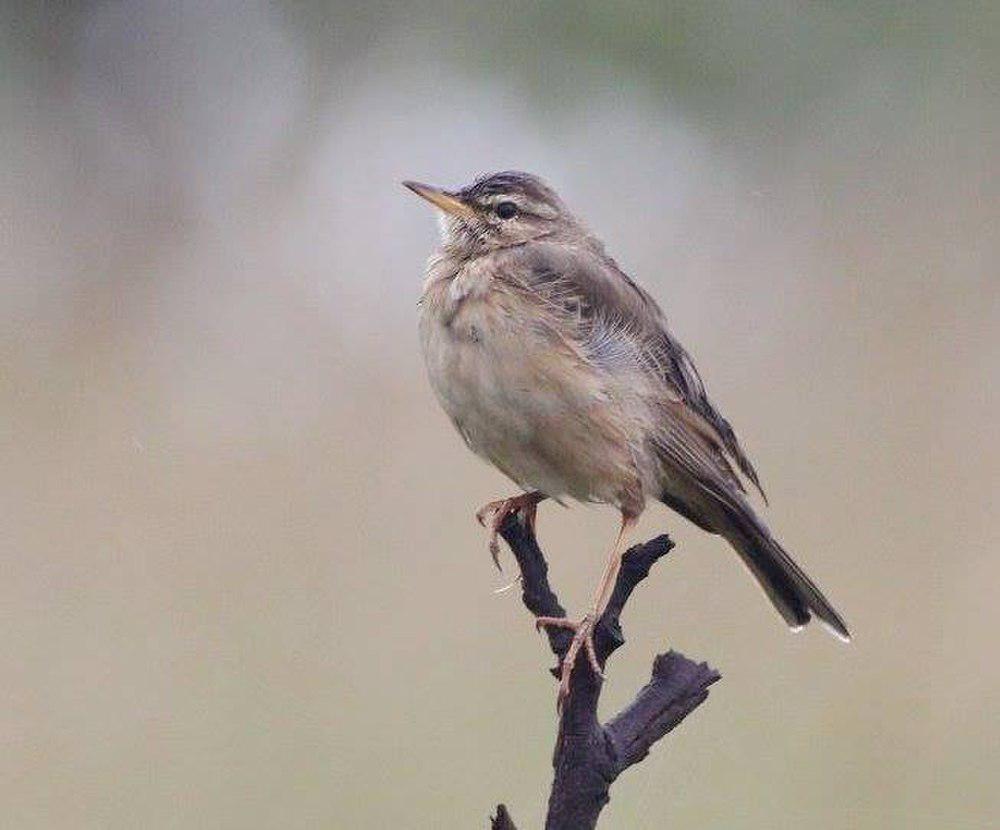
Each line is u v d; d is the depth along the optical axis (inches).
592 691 246.5
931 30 756.0
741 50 775.1
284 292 687.1
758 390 570.9
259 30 847.1
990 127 746.2
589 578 471.5
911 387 570.6
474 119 803.4
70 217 776.3
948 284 627.2
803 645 456.8
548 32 796.6
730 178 758.5
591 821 245.6
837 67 772.0
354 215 750.5
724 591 470.0
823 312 618.8
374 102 826.2
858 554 493.4
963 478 523.8
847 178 733.9
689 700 251.0
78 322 660.7
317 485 520.4
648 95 789.9
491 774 432.1
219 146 816.9
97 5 855.1
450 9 819.4
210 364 614.2
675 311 622.8
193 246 747.4
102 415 562.6
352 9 836.0
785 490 520.1
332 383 595.8
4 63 846.5
